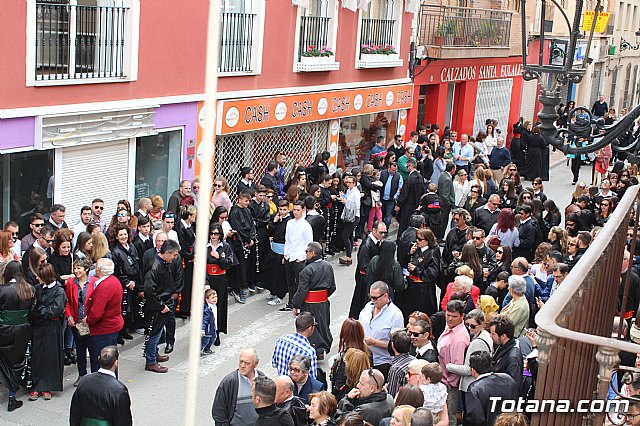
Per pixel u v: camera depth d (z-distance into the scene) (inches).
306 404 327.9
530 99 1488.7
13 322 390.9
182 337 506.0
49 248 444.5
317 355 471.8
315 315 464.8
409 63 986.7
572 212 585.9
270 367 476.1
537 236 559.5
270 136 761.0
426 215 700.0
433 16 1004.6
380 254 468.4
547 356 160.7
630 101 2124.8
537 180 677.3
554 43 277.3
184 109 637.9
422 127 995.3
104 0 566.3
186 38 627.8
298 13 758.5
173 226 513.0
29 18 495.2
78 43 546.9
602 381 167.8
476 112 1226.6
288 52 754.8
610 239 198.8
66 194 547.5
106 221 584.4
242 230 568.1
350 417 267.7
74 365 450.0
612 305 215.8
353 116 905.5
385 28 929.5
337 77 841.5
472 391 302.4
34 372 405.1
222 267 501.0
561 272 418.3
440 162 823.1
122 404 320.8
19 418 390.9
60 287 399.5
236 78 690.8
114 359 324.2
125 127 578.9
